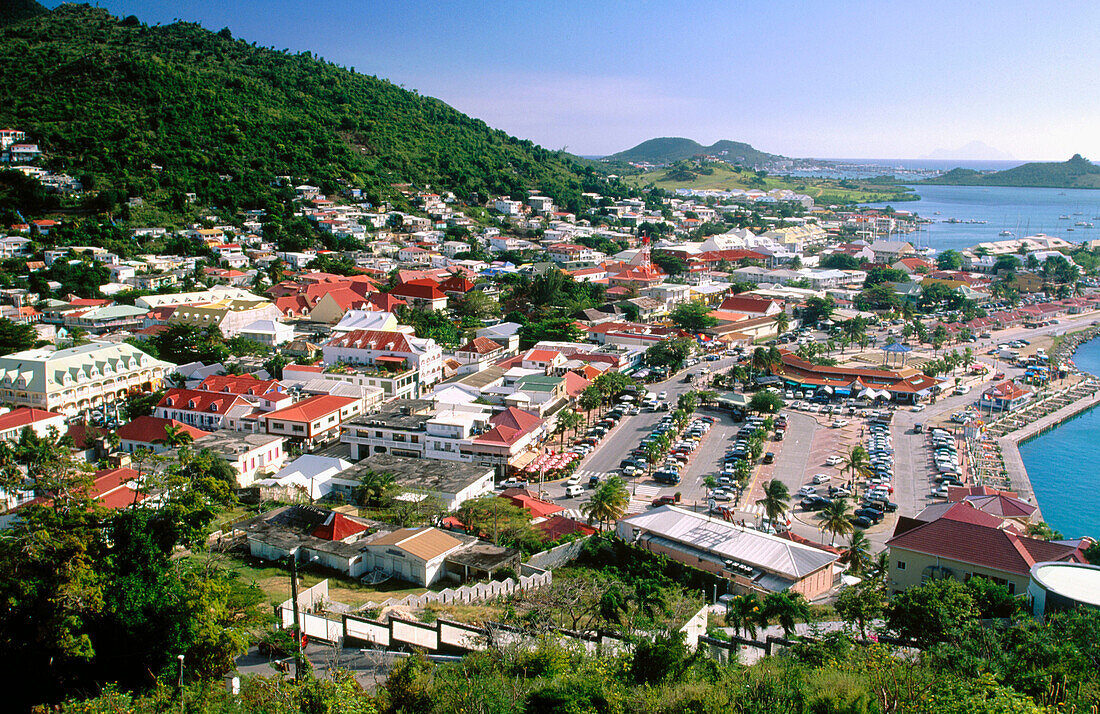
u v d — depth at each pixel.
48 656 63.84
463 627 76.75
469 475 140.12
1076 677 56.62
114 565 67.06
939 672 61.12
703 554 108.31
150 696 60.50
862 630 79.06
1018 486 156.00
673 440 176.25
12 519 98.62
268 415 161.88
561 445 171.00
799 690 58.84
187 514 73.62
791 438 182.50
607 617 86.00
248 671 70.62
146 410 169.62
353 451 160.75
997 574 94.19
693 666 65.50
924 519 110.56
